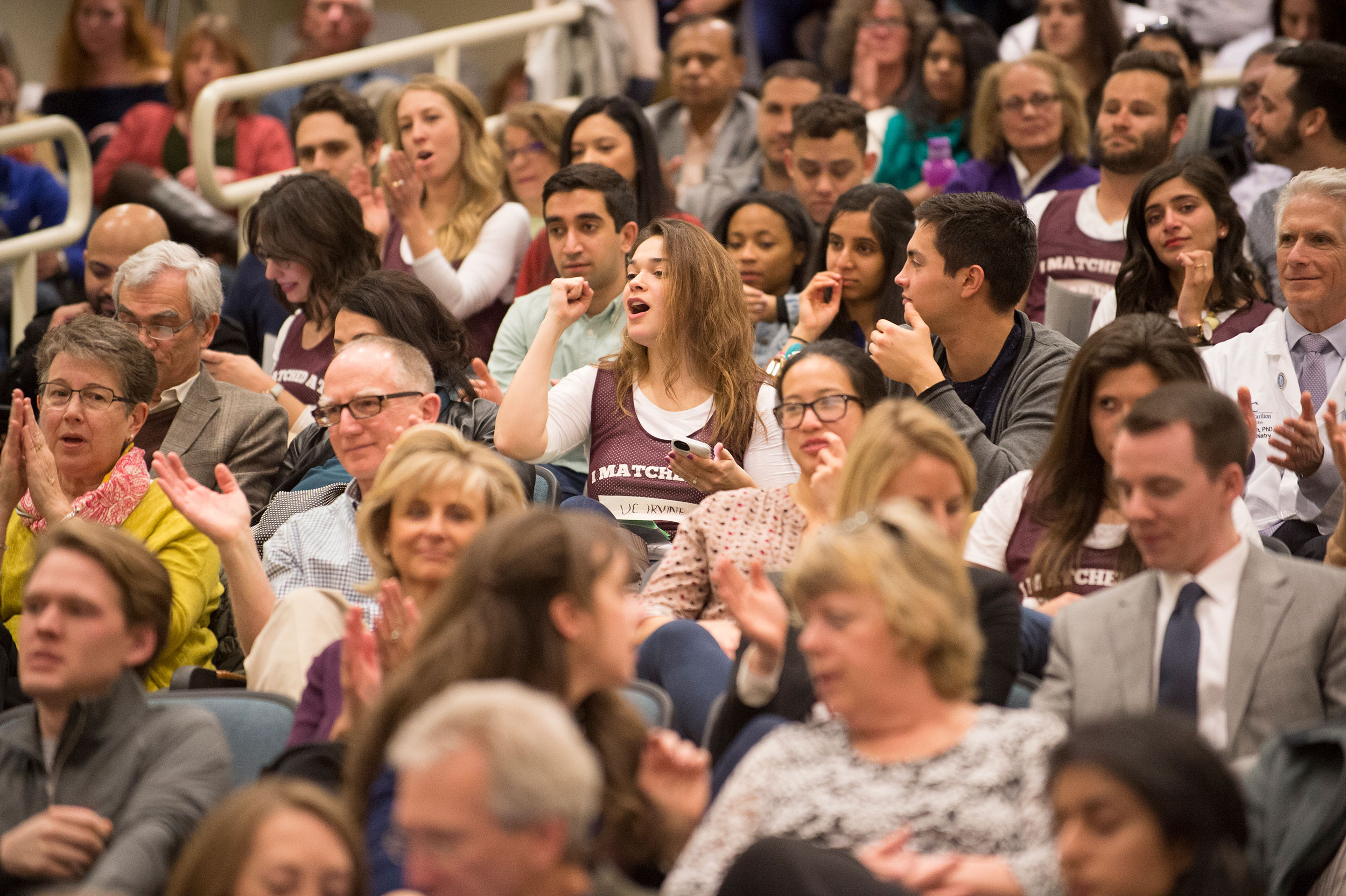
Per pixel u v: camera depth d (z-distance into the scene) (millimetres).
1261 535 14547
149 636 10578
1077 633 10852
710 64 26422
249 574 12883
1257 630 10406
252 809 7777
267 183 24969
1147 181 17844
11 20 35281
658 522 15734
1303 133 20469
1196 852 7355
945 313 15859
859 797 8633
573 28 29750
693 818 9141
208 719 10523
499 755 6512
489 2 36312
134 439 16953
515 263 22219
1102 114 21047
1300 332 15828
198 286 17156
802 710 10680
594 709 9000
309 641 12359
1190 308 16719
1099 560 12445
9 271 24438
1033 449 15039
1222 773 7477
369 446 14336
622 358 16453
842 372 13094
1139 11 28297
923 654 8719
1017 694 10992
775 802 8820
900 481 10539
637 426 16109
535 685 8586
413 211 20750
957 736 8766
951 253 15680
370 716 8758
